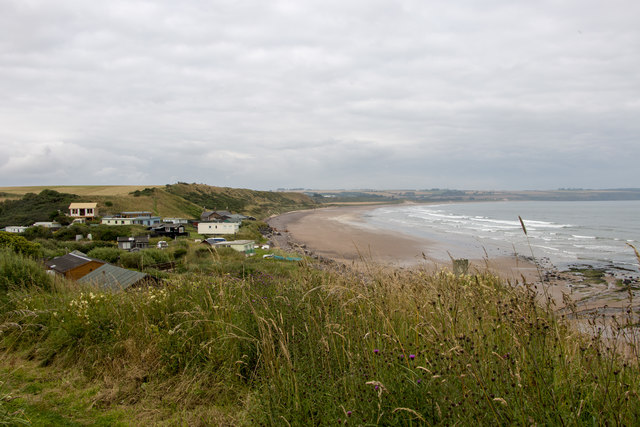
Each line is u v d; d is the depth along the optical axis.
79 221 68.19
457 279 5.56
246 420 3.50
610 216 104.38
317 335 4.06
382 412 2.74
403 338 3.79
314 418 3.17
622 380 2.76
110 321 5.62
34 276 8.96
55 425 3.57
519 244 47.94
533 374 2.90
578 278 24.97
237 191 158.75
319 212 149.00
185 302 5.70
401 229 72.31
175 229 65.50
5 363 5.15
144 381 4.52
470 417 2.53
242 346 4.58
